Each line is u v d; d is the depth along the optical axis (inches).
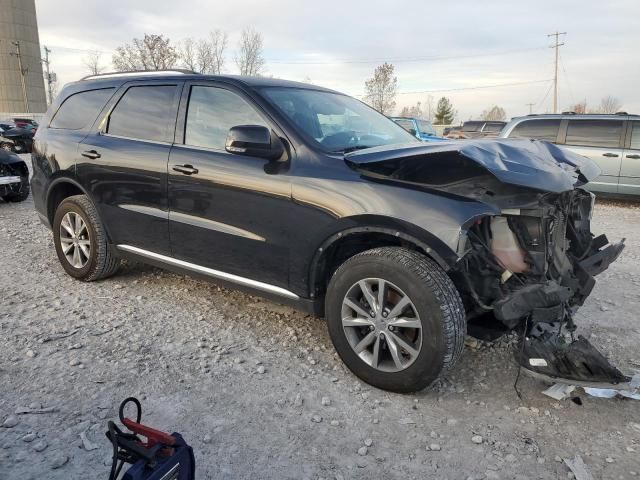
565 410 121.3
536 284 119.7
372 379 127.5
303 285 138.9
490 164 113.9
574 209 148.3
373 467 101.5
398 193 121.5
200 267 161.8
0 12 2878.9
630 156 419.2
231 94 153.8
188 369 135.0
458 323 117.0
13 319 161.2
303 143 138.3
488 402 124.4
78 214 190.4
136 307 174.4
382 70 2114.9
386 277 121.3
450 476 99.7
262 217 141.3
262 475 98.3
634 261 253.6
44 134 203.8
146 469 70.4
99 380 127.6
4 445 103.2
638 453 106.3
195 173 153.4
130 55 1876.2
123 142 174.9
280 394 125.0
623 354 150.3
